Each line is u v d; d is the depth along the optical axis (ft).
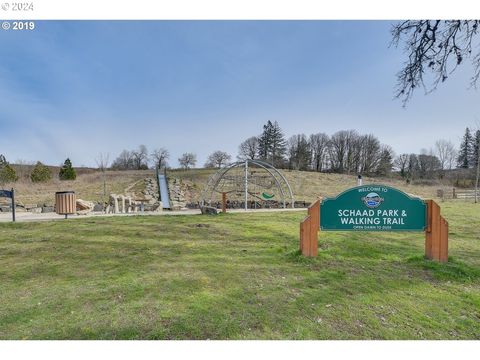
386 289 13.55
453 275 15.46
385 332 10.08
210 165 182.80
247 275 14.90
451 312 11.60
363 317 10.94
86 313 10.72
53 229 27.86
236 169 113.50
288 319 10.57
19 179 97.55
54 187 85.05
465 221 36.24
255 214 42.70
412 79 22.71
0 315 10.64
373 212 18.07
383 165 196.13
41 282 14.15
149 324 10.00
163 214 43.42
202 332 9.66
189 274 14.94
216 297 12.14
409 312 11.46
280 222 33.14
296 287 13.47
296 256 18.04
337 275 15.19
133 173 115.24
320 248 20.47
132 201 62.28
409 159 195.52
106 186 84.79
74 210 37.29
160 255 18.76
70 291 12.87
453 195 87.92
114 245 21.56
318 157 208.85
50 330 9.67
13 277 14.88
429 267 16.56
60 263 17.19
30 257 18.49
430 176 177.06
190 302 11.62
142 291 12.73
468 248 21.99
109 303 11.55
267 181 88.12
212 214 42.93
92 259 17.97
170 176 98.43
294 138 205.26
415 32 21.56
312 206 18.12
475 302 12.50
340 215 18.13
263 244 22.15
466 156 173.68
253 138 205.16
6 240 23.36
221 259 17.83
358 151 203.41
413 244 22.82
